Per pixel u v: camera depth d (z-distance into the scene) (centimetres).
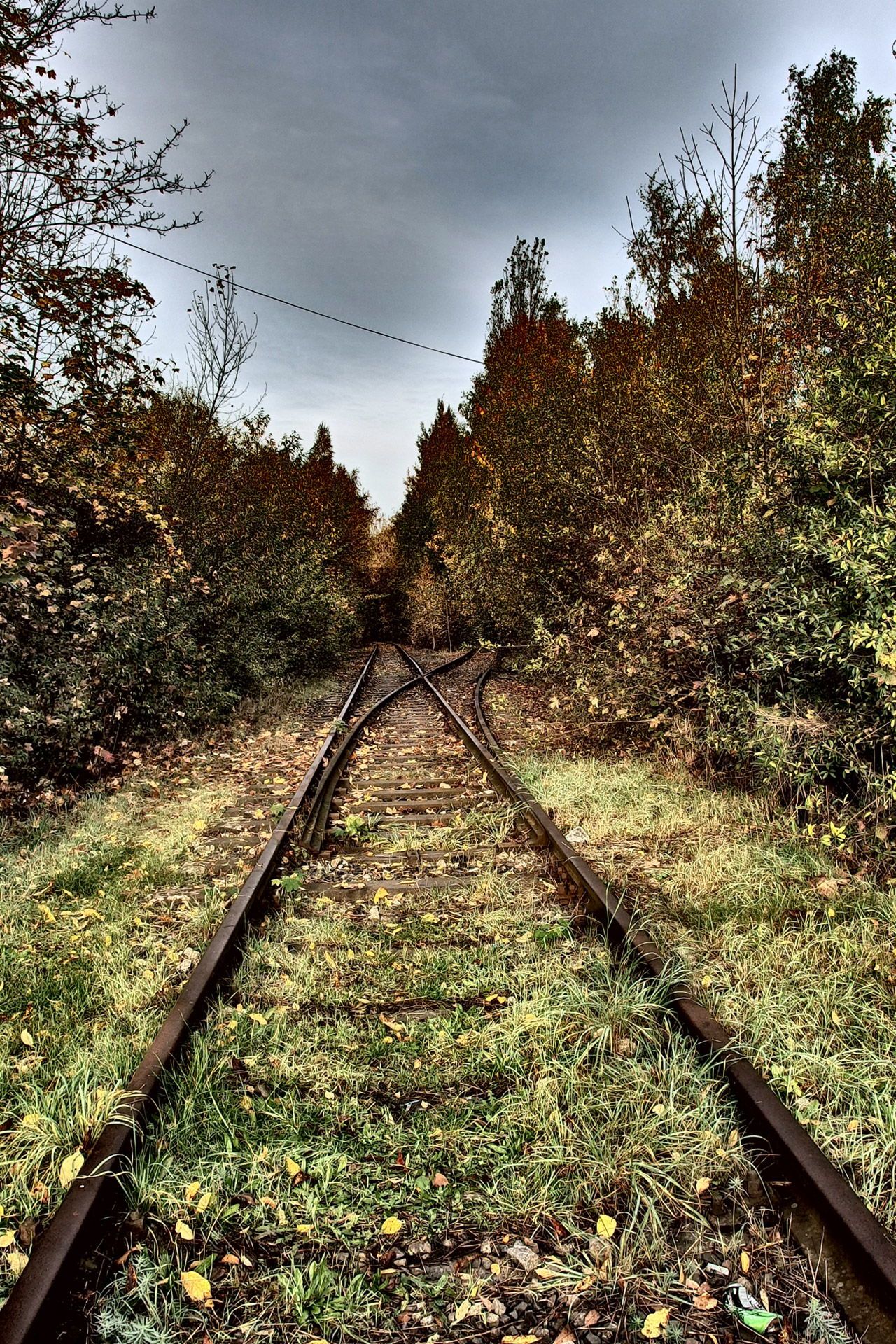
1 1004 329
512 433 1273
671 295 867
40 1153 236
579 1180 231
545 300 1939
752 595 555
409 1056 294
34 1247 192
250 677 1237
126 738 831
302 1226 217
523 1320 191
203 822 596
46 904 437
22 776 662
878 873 420
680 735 655
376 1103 269
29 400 642
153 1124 248
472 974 352
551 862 482
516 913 411
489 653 2281
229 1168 237
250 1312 194
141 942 390
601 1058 285
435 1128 254
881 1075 264
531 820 552
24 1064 282
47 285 623
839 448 458
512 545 1224
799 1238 203
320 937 394
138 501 797
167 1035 283
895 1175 222
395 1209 226
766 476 550
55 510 688
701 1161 233
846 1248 194
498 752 816
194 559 1096
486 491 1566
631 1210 221
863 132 754
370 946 383
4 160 609
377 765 840
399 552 3819
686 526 642
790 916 385
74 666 707
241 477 1307
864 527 432
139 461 908
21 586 599
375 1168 239
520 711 1141
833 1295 188
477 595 1822
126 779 758
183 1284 196
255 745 969
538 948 371
